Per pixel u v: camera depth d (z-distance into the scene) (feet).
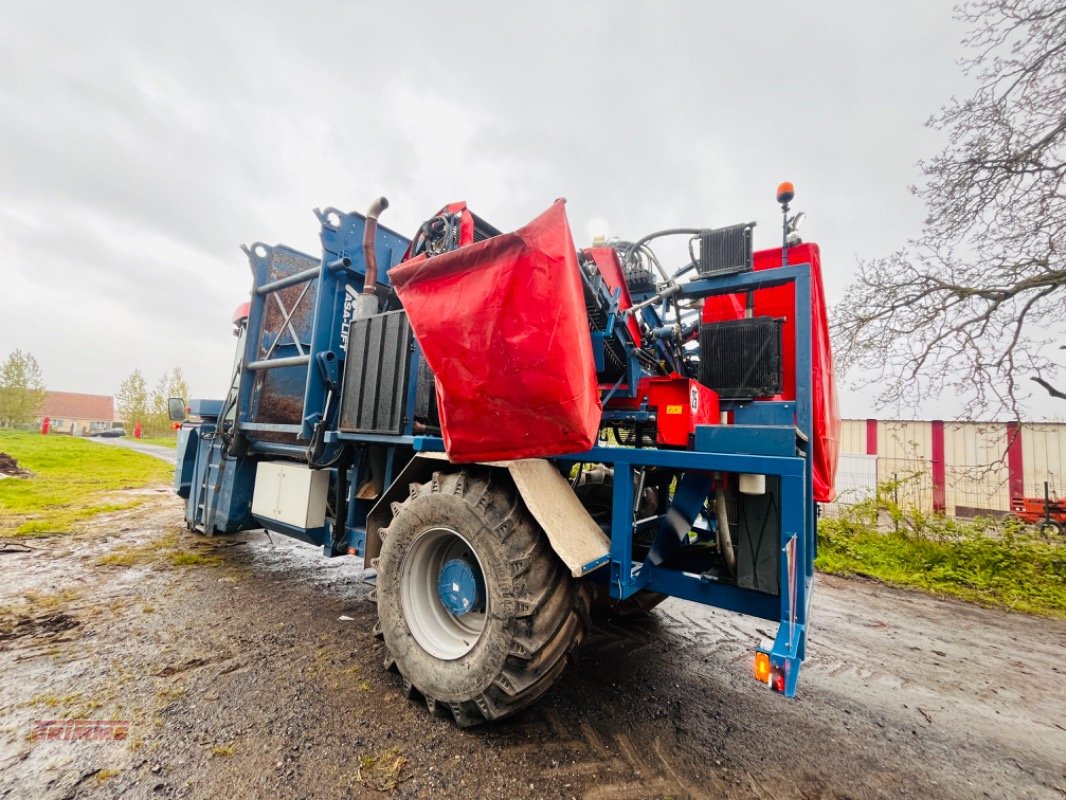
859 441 44.50
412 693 7.28
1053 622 12.94
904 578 16.63
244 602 11.22
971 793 5.91
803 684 8.66
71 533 17.75
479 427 6.52
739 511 6.52
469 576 7.19
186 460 16.70
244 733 6.28
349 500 10.46
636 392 9.81
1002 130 20.92
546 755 6.15
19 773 5.40
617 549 6.60
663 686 8.17
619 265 9.91
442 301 6.35
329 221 10.58
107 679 7.50
